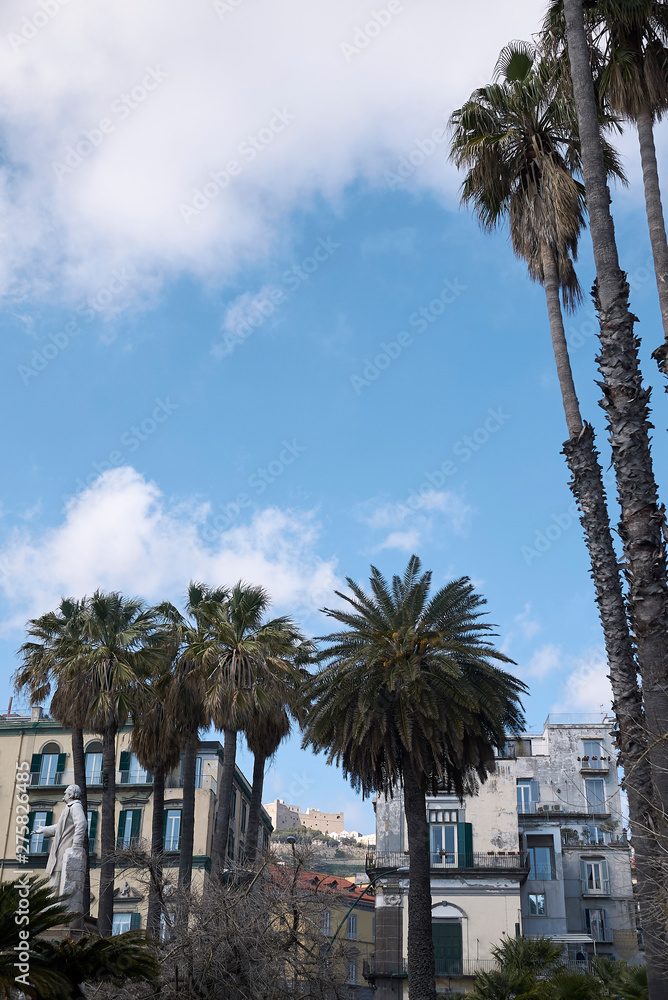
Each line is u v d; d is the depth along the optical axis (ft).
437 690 94.53
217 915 75.87
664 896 43.75
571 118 75.51
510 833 169.48
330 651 100.27
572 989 77.87
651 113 65.31
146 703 123.65
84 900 81.20
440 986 156.97
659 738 45.39
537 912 176.96
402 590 101.04
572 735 200.85
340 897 82.53
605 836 189.26
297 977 77.61
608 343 56.29
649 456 54.29
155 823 126.93
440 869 165.27
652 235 60.80
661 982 43.93
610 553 58.70
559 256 75.72
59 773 189.16
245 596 129.59
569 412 64.64
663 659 49.90
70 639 129.39
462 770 97.91
